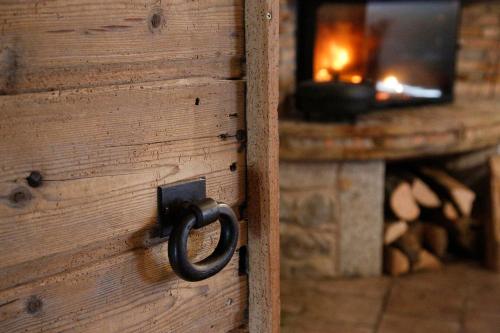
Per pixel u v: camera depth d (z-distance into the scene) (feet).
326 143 7.89
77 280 2.57
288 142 7.96
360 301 7.88
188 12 2.77
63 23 2.40
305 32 9.21
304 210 8.35
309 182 8.25
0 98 2.29
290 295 8.04
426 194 8.86
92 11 2.47
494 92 10.49
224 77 2.97
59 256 2.51
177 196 2.84
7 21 2.27
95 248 2.61
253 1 2.96
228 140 3.03
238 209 3.17
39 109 2.37
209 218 2.78
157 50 2.68
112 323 2.71
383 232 8.58
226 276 3.18
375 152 7.96
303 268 8.55
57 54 2.40
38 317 2.48
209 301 3.11
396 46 9.63
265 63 2.98
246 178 3.15
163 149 2.77
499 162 8.91
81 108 2.48
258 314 3.27
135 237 2.74
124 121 2.62
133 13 2.58
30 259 2.42
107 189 2.60
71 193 2.50
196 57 2.83
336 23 9.29
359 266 8.52
